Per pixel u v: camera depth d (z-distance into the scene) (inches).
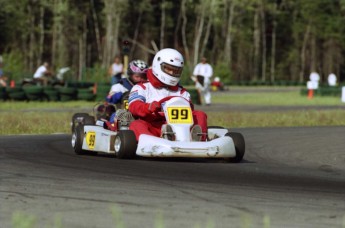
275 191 802.2
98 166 999.0
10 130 1675.7
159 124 1123.9
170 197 740.7
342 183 899.4
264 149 1348.4
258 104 3373.5
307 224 624.1
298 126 1980.8
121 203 702.5
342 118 2253.9
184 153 1037.8
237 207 692.7
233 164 1077.8
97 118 1378.0
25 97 3174.2
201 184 839.1
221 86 5816.9
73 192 762.8
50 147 1304.1
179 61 1136.8
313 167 1091.9
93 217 636.7
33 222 573.6
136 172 936.9
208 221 627.8
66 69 5378.9
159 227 591.8
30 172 922.1
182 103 1100.5
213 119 2069.4
